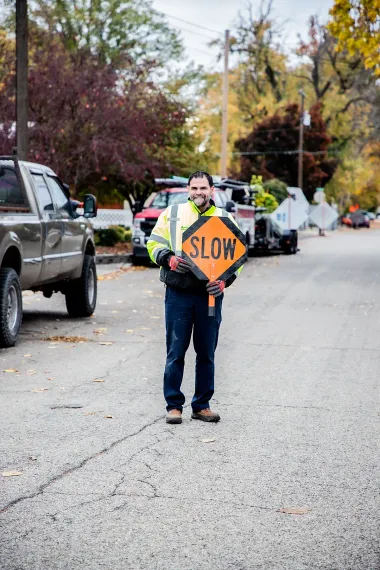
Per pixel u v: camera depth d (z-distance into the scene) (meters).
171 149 35.72
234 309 16.20
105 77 28.72
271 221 33.28
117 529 5.01
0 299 11.34
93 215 14.30
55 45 30.81
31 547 4.73
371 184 93.19
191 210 7.44
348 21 20.81
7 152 27.38
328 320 14.76
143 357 11.05
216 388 9.17
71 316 15.02
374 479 6.04
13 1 42.97
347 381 9.65
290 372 10.13
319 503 5.52
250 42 71.81
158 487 5.80
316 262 29.31
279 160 67.62
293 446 6.89
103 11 50.44
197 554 4.65
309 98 76.00
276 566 4.51
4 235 11.34
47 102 27.94
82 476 6.02
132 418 7.75
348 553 4.70
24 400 8.47
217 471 6.19
